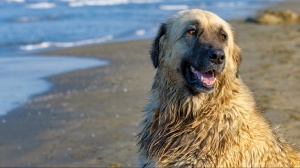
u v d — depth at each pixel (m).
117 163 2.76
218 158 1.89
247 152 1.89
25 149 3.02
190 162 1.91
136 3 15.94
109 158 2.83
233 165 1.88
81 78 4.84
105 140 3.06
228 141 1.89
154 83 2.07
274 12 8.70
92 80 4.73
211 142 1.91
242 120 1.92
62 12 12.75
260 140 1.92
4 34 8.57
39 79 4.83
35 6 14.49
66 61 5.90
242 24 8.55
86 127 3.30
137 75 4.89
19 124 3.43
